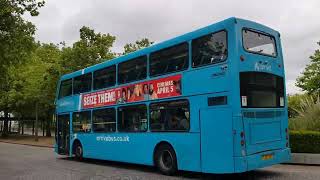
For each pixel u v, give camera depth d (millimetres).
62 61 35594
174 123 13414
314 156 15547
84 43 34312
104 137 17547
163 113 13953
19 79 44969
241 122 11281
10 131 72125
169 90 13688
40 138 50719
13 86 46312
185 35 13234
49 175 14695
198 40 12680
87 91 19188
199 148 12289
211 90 11984
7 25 23891
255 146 11609
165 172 13875
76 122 20156
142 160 14984
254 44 12094
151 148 14508
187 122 12828
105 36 35219
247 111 11469
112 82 17109
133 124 15594
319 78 34125
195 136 12461
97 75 18406
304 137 16219
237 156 11172
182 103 13062
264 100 12086
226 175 13633
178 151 13180
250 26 12094
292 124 18031
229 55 11547
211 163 11844
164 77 13969
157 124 14227
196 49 12711
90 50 33938
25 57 26375
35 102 45000
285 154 12594
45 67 42500
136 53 15641
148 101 14742
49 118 53938
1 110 55781
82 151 19500
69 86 21078
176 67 13453
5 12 22641
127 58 16172
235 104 11266
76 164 18734
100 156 17875
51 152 27969
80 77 20031
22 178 14016
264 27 12625
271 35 12852
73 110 20453
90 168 16906
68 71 34281
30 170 16531
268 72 12391
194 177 13375
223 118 11539
